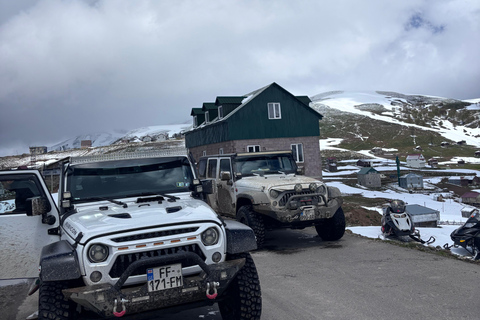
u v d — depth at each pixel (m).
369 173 88.81
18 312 5.00
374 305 4.59
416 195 75.75
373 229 11.20
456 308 4.38
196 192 4.57
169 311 3.40
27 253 4.30
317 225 8.86
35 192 4.40
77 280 3.41
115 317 3.27
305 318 4.31
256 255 7.70
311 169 38.19
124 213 3.68
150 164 4.68
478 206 63.09
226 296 3.77
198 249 3.46
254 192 8.04
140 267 3.23
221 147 38.00
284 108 37.47
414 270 6.02
